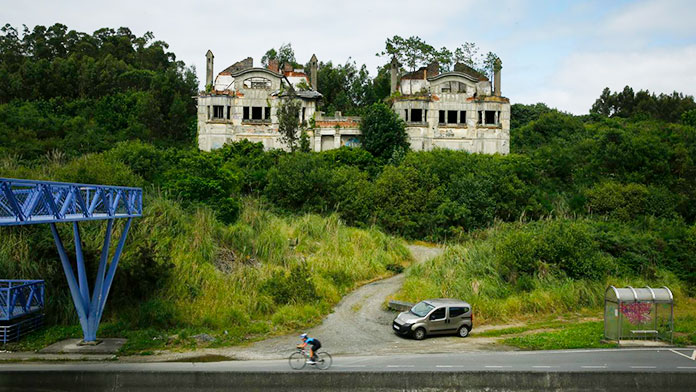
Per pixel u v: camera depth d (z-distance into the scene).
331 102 72.31
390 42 69.69
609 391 17.81
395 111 53.66
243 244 32.00
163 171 39.75
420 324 23.33
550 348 21.59
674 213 43.41
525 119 73.44
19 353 20.16
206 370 17.59
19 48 83.12
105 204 19.98
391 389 17.45
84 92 66.81
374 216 41.09
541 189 47.25
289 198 40.28
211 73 55.19
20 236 26.00
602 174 49.88
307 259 32.62
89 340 21.42
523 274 31.25
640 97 89.69
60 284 24.72
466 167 45.53
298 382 17.36
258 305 26.59
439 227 40.94
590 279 31.61
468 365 18.72
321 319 26.36
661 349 21.67
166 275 25.95
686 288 34.03
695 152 51.88
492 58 62.41
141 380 17.33
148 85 71.00
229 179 37.44
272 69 57.84
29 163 36.06
